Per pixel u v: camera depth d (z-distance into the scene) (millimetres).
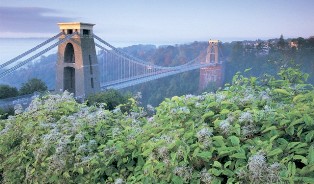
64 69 127062
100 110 11781
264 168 5930
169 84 97562
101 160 9266
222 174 6891
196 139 7656
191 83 93250
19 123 13016
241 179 6324
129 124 11078
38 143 11297
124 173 8898
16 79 107500
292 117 7305
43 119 12492
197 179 6918
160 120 8906
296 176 5859
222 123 7488
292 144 6484
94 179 9188
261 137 7223
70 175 9891
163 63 113562
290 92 9320
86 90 122062
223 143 7062
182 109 8477
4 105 76062
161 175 7402
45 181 10375
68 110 13117
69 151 10094
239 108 8844
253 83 10531
